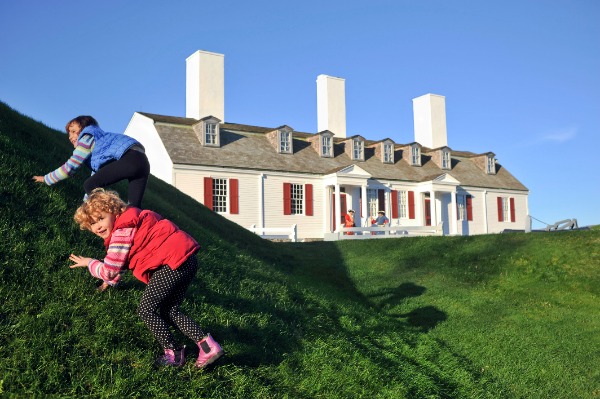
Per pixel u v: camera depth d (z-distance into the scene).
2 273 5.00
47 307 4.81
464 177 41.47
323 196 33.03
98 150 5.18
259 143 33.16
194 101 35.03
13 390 3.76
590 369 8.05
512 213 43.50
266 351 5.65
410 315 11.11
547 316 10.57
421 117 46.94
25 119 10.01
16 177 6.82
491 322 10.31
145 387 4.17
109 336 4.69
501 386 7.30
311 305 8.52
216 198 29.00
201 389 4.37
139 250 4.21
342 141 37.44
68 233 6.34
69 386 3.98
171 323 4.85
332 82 40.50
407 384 6.24
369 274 14.59
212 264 8.12
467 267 14.13
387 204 35.97
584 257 13.25
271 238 28.48
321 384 5.34
